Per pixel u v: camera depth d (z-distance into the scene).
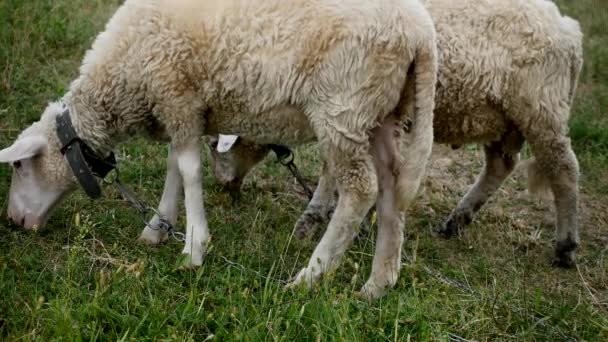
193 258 3.49
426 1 3.62
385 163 3.46
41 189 3.59
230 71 3.38
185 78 3.43
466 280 3.58
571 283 3.67
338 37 3.30
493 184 3.88
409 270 3.52
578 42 3.66
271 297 3.33
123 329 3.19
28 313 3.21
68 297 3.23
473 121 3.66
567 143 3.67
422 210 4.03
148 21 3.43
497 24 3.60
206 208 3.87
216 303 3.33
